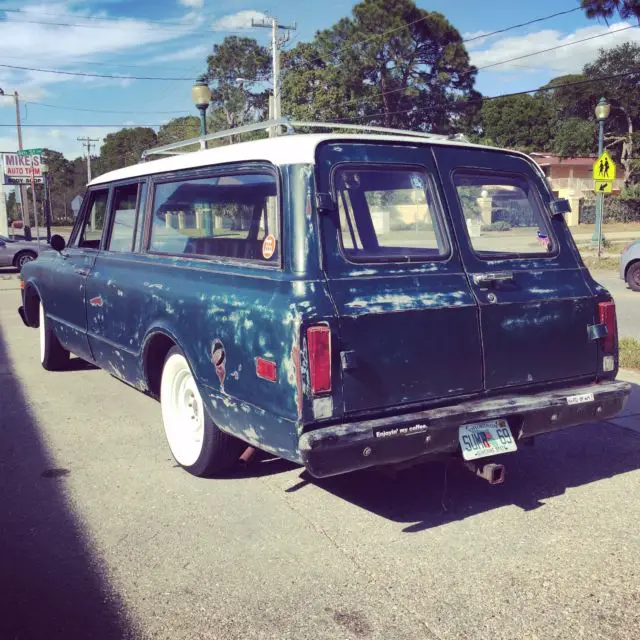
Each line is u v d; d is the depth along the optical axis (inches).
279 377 125.6
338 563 129.6
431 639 106.8
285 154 136.3
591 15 1003.3
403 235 141.0
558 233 160.4
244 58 2856.8
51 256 264.8
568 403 146.9
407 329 131.3
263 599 117.6
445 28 1902.1
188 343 156.1
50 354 275.1
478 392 140.9
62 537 139.5
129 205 203.3
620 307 443.5
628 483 168.4
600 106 774.5
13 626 109.8
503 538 139.9
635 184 1983.3
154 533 141.2
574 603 116.5
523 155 161.2
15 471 174.4
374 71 1930.4
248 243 145.7
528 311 146.8
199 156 169.3
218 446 160.6
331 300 125.7
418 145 147.1
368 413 127.6
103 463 179.9
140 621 111.5
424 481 169.6
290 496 159.6
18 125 1588.3
